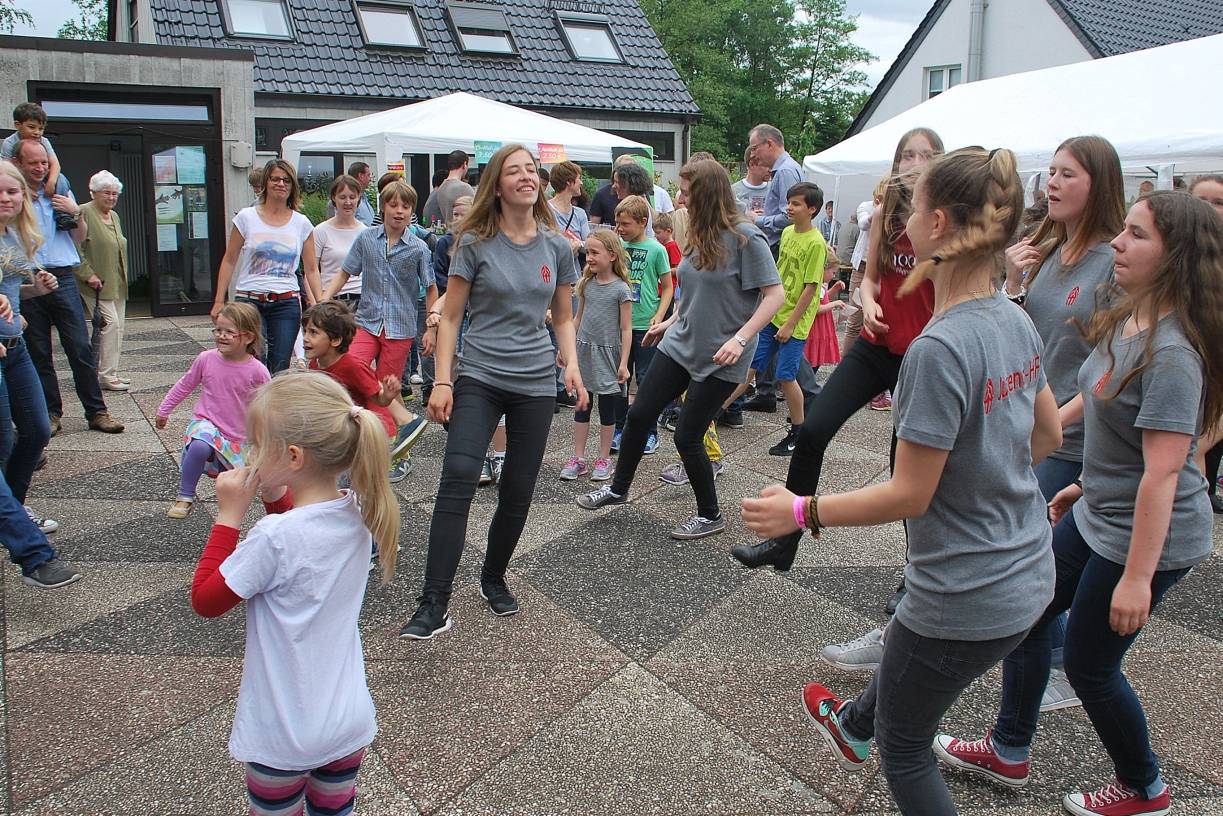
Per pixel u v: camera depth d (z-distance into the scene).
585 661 3.29
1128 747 2.39
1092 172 2.78
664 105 17.72
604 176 16.94
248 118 12.02
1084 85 8.67
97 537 4.35
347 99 14.81
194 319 11.85
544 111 16.47
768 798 2.57
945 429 1.78
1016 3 17.58
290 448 1.97
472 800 2.54
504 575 3.80
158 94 11.53
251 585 1.90
